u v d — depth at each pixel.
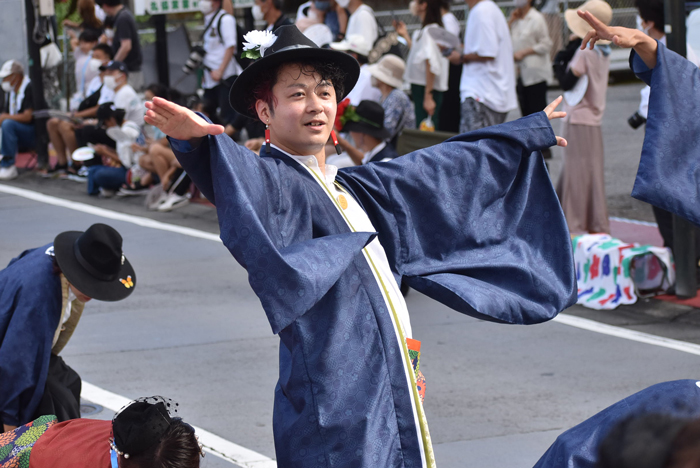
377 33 15.27
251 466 6.55
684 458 2.02
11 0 22.58
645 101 11.29
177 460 4.10
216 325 9.91
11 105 19.86
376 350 3.86
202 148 3.71
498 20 13.98
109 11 19.84
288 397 3.87
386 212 4.28
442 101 16.06
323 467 3.77
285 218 3.87
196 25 24.27
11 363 5.54
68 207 16.39
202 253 13.13
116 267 5.83
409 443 3.84
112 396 7.88
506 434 7.04
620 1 24.72
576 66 11.66
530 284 4.40
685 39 9.89
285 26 4.03
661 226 11.06
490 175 4.45
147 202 16.05
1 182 19.03
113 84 17.03
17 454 4.50
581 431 3.57
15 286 5.67
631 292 10.40
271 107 4.04
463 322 10.02
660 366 8.48
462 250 4.41
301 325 3.80
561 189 12.16
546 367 8.52
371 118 10.58
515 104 14.40
